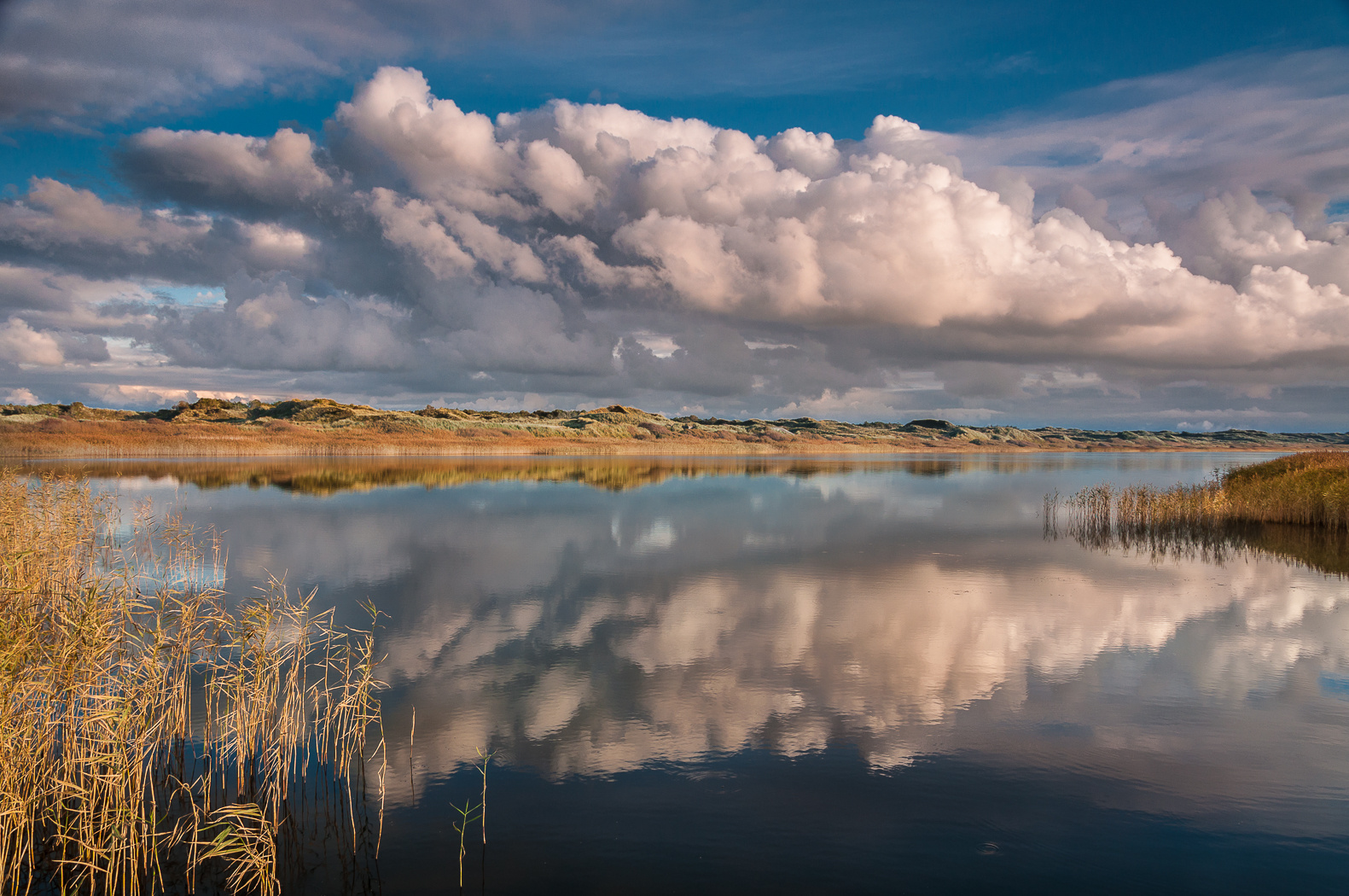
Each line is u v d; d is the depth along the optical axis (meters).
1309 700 11.88
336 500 41.69
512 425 168.50
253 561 23.30
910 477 70.69
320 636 15.14
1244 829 8.17
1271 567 23.12
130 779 8.34
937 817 8.33
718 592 19.55
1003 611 17.53
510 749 9.98
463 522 33.06
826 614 17.31
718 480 64.31
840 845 7.79
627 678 12.82
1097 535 30.22
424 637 15.30
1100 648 14.63
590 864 7.44
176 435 108.56
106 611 10.45
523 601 18.50
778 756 9.80
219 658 13.17
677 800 8.66
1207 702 11.77
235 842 7.19
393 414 163.12
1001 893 7.05
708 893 7.00
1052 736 10.48
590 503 42.19
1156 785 9.10
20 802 7.43
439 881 7.15
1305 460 39.53
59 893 6.97
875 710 11.40
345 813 8.34
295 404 180.50
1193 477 71.69
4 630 8.96
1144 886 7.18
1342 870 7.46
